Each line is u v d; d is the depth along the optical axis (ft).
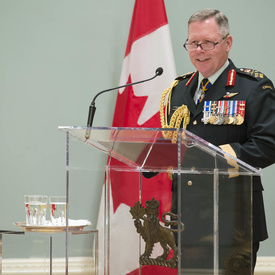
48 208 29.01
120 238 14.96
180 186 13.10
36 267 18.90
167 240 14.32
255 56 31.22
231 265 13.96
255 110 17.95
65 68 31.01
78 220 14.44
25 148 30.76
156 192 14.89
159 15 29.01
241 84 18.57
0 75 30.76
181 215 13.48
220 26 18.78
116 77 31.12
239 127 18.28
